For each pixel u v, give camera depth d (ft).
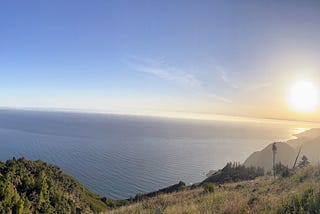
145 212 45.78
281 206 28.04
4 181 76.33
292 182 53.36
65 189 111.14
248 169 266.98
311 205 26.21
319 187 33.45
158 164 634.02
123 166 583.58
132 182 449.48
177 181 473.26
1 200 68.85
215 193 58.44
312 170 59.88
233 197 45.65
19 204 71.56
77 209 99.60
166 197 68.39
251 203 34.78
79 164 579.89
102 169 539.70
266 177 92.48
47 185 92.12
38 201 82.23
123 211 55.26
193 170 586.86
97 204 134.72
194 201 50.55
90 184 420.77
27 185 86.02
